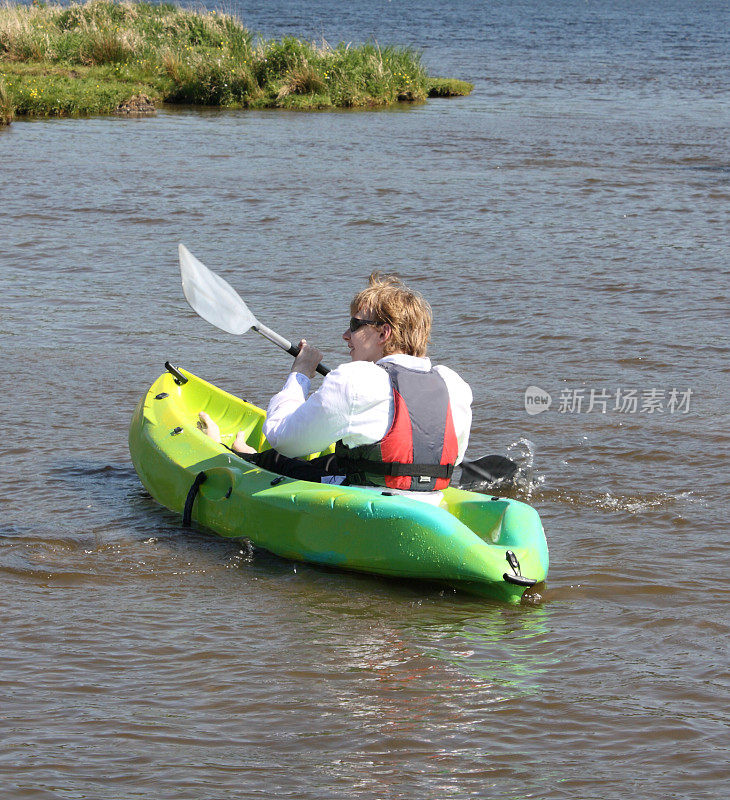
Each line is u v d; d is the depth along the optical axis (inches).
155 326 967.0
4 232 1350.9
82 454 654.5
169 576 482.6
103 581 473.7
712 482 621.3
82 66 3191.4
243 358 876.0
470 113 2933.1
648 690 378.0
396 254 1283.2
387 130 2532.0
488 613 447.2
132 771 319.9
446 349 906.1
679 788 315.0
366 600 459.5
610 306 1047.6
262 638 417.1
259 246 1318.9
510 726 351.3
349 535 480.4
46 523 544.1
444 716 357.4
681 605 455.8
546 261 1248.8
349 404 465.4
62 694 367.2
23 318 974.4
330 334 951.0
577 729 349.7
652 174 1950.1
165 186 1712.6
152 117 2723.9
